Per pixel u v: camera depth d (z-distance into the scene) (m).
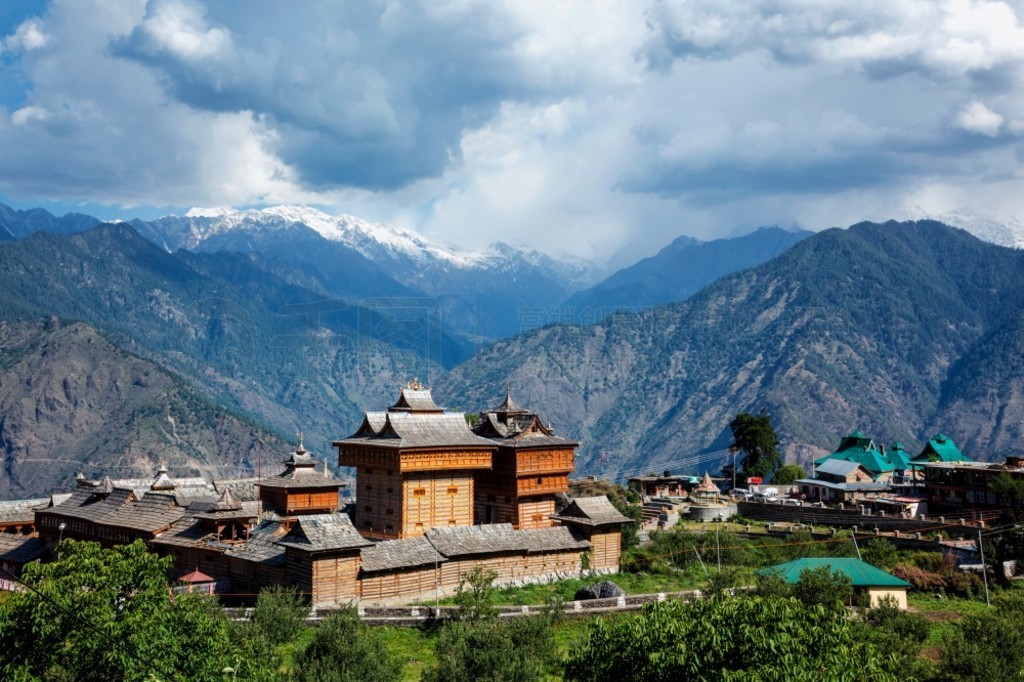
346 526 82.31
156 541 93.62
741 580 90.31
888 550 108.38
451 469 102.00
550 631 68.50
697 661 44.94
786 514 137.12
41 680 42.12
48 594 43.47
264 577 83.88
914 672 62.09
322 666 56.84
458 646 60.75
